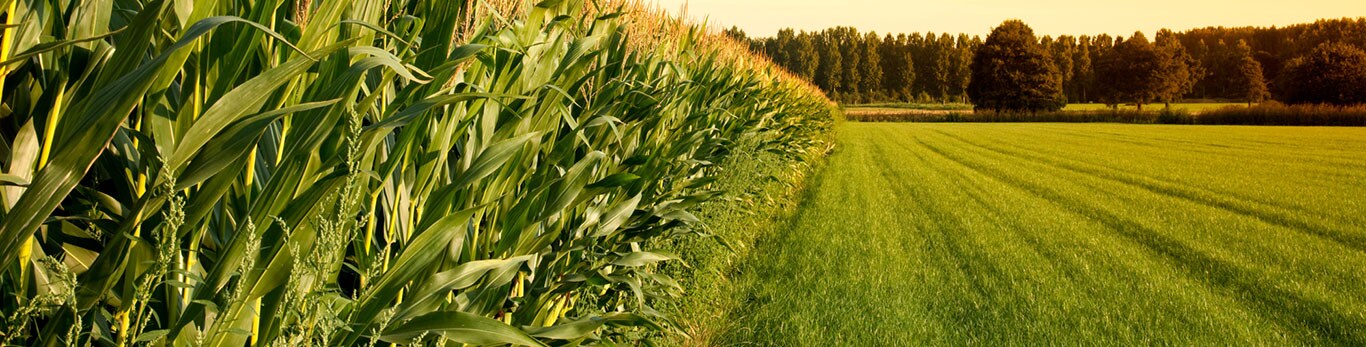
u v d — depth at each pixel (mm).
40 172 828
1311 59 67812
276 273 1146
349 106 1199
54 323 995
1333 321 5125
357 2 1357
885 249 7074
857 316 4676
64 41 812
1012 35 70750
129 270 1030
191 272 1072
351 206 1192
